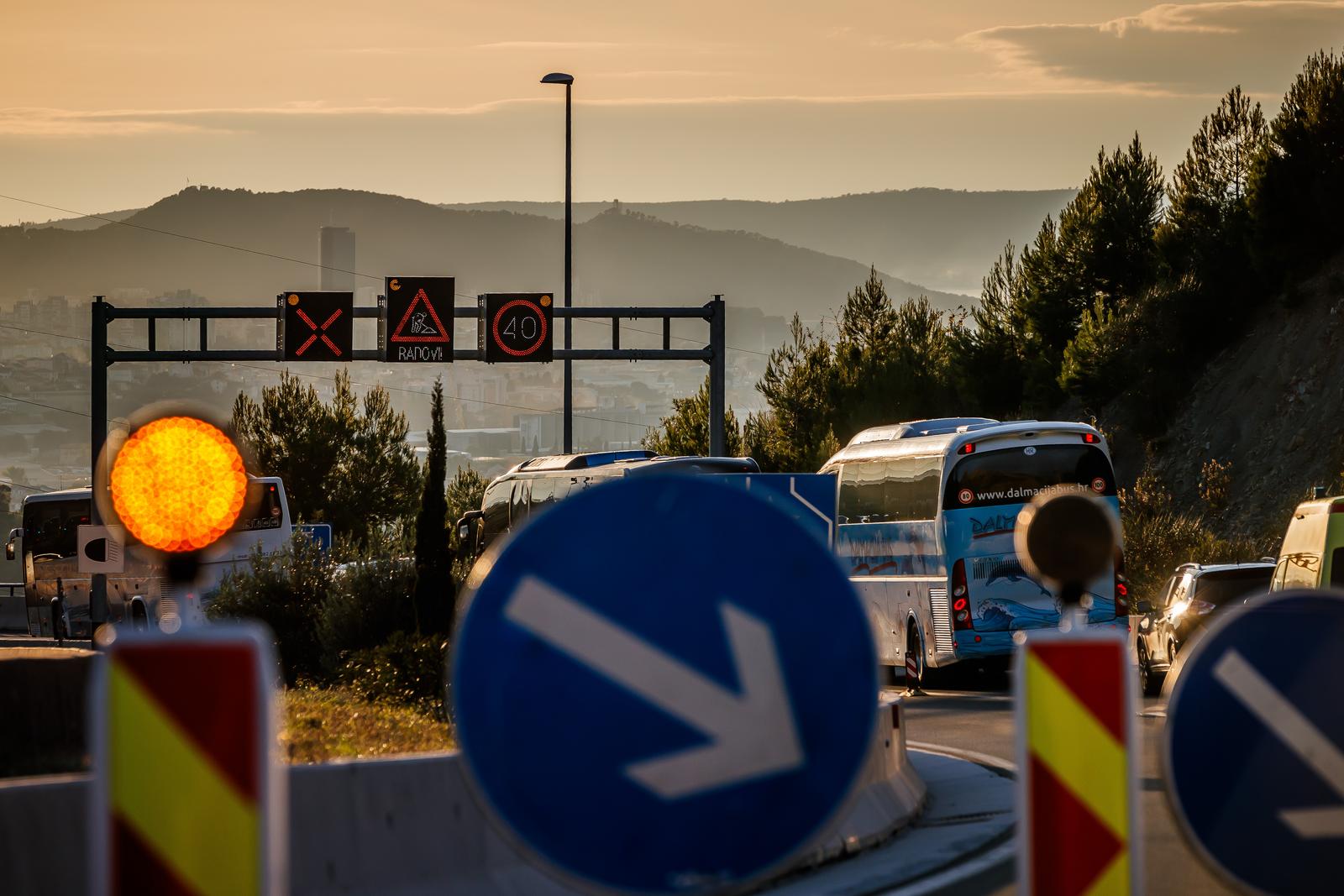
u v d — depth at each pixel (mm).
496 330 140375
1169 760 15234
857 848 41812
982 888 37250
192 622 12102
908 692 101375
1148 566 138125
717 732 12297
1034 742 14391
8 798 25578
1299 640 15195
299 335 138500
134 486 12758
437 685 69438
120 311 135375
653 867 12211
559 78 162375
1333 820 15086
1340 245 169750
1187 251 192625
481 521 132000
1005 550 99938
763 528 12430
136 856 11648
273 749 11836
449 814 31031
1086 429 100812
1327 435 157875
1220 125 192750
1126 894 14273
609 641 12266
